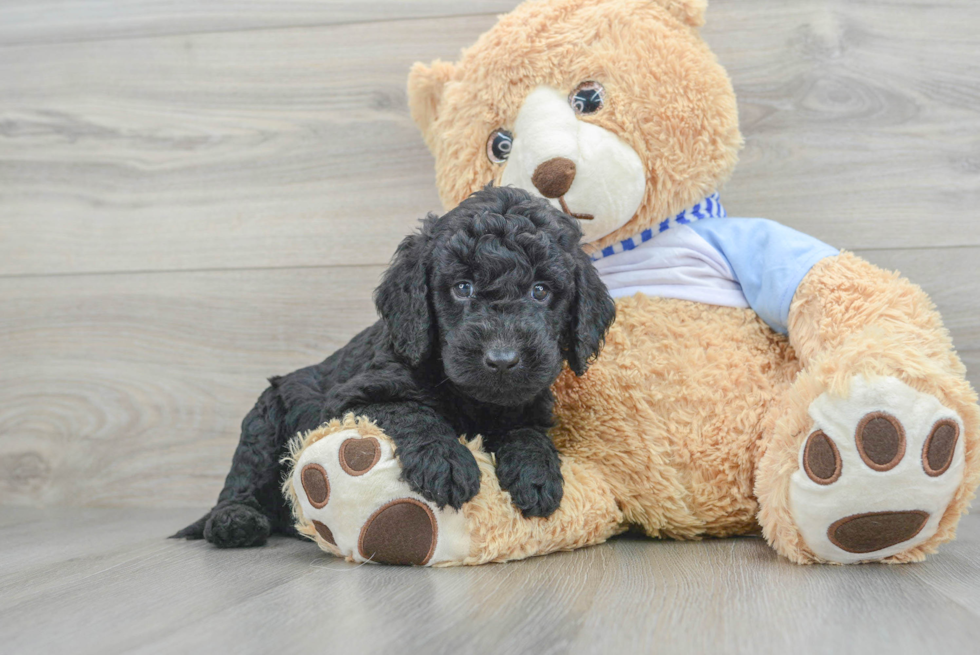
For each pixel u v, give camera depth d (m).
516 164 1.59
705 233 1.67
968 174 1.96
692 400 1.53
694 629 0.96
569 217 1.45
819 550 1.29
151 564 1.44
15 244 2.33
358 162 2.20
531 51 1.61
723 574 1.24
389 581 1.22
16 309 2.32
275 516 1.70
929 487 1.20
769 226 1.63
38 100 2.33
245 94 2.24
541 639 0.92
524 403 1.39
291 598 1.13
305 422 1.59
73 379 2.29
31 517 2.11
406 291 1.40
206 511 2.19
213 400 2.23
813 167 2.01
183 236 2.26
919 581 1.19
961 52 1.96
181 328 2.25
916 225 1.97
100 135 2.30
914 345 1.30
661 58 1.59
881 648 0.89
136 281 2.28
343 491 1.28
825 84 2.00
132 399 2.27
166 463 2.25
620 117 1.57
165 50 2.28
